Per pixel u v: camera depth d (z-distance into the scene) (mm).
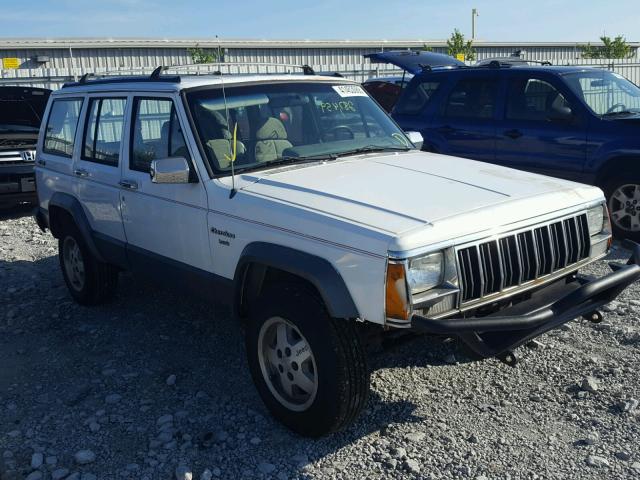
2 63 27938
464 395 4332
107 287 6047
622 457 3594
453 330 3295
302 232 3688
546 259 3840
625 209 7602
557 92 7980
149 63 30953
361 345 3639
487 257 3555
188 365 4957
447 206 3674
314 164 4578
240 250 4109
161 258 4898
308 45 33375
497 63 8656
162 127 4797
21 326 5848
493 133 8461
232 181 4254
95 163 5598
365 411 4168
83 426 4176
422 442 3820
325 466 3631
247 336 4070
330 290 3500
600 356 4758
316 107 5086
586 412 4059
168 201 4672
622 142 7422
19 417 4309
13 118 10688
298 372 3855
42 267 7590
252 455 3770
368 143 5098
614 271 4027
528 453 3678
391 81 14891
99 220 5586
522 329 3508
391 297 3299
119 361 5074
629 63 24188
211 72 5434
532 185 4148
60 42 29109
